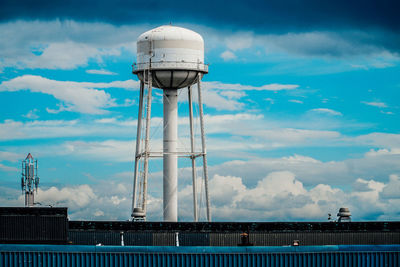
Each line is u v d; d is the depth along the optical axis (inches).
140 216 3363.7
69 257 2397.9
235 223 3065.9
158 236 2979.8
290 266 2458.2
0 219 2689.5
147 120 3762.3
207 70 3818.9
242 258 2442.2
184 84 3831.2
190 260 2425.0
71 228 3038.9
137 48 3816.4
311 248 2471.7
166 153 3784.5
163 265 2417.6
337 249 2481.5
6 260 2378.2
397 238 3063.5
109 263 2407.7
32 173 3646.7
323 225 3085.6
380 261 2495.1
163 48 3740.2
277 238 3002.0
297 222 3068.4
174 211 3833.7
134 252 2412.6
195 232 2989.7
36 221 2701.8
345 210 3282.5
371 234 3048.7
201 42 3806.6
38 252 2386.8
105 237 2984.7
